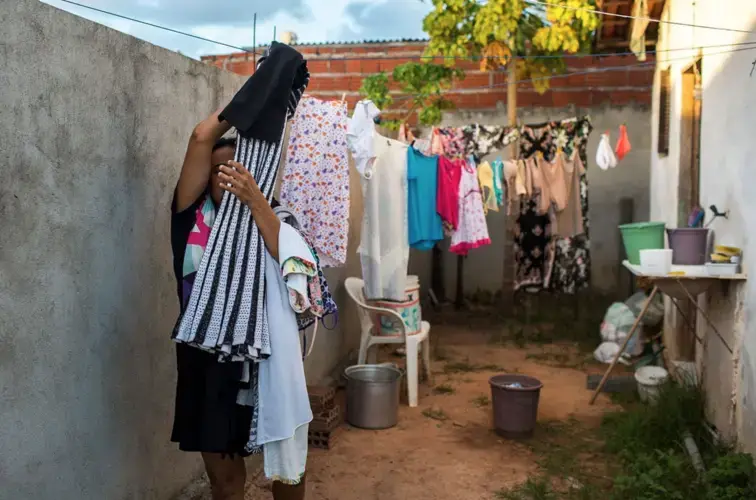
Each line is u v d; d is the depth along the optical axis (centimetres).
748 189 388
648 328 675
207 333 226
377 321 538
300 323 265
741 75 402
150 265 287
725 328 421
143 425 286
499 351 696
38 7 214
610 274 875
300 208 303
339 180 303
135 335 277
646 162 856
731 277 395
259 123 241
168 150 299
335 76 884
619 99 854
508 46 727
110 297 258
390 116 872
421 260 912
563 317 823
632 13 683
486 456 423
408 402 525
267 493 357
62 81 226
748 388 375
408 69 739
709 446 409
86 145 240
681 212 584
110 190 256
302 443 245
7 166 203
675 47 628
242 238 238
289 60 248
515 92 762
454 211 546
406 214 516
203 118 332
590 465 409
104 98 250
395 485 379
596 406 523
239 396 241
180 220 249
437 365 640
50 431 226
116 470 266
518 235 744
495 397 459
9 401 207
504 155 853
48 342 223
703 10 510
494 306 901
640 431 436
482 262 920
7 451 207
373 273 500
